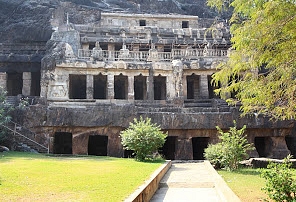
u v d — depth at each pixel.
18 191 8.01
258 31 9.23
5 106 26.22
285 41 9.28
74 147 26.14
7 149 23.45
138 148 19.11
